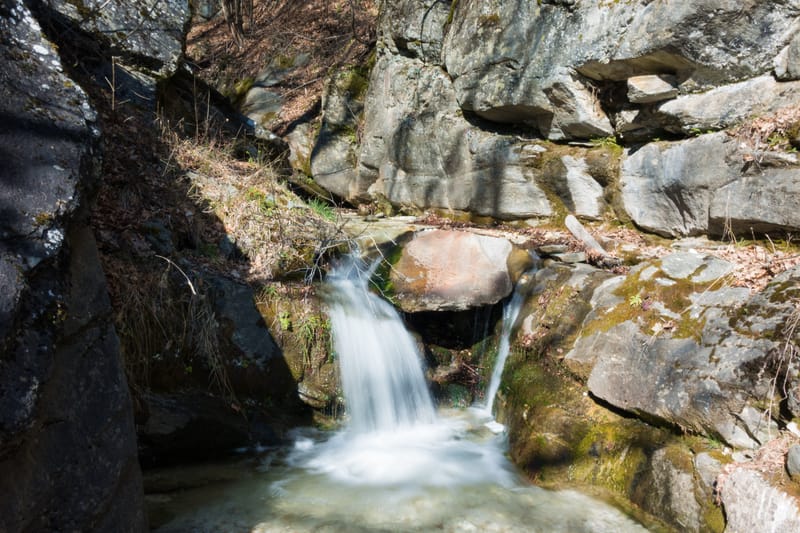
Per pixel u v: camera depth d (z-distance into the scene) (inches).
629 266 210.7
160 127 260.4
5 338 81.0
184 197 229.8
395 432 212.8
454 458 190.9
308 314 213.5
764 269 166.9
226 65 593.3
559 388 190.4
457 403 230.1
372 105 392.8
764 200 186.9
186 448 183.8
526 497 164.9
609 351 175.8
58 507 94.5
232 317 202.7
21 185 94.1
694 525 138.5
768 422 134.7
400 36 357.4
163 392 184.7
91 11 266.2
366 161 393.1
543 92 259.6
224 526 149.8
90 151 106.2
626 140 245.1
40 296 89.7
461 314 244.4
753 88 197.3
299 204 262.4
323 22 573.9
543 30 257.0
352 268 236.8
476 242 245.3
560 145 270.1
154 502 160.7
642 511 151.6
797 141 181.0
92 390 105.3
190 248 217.9
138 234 201.2
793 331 135.8
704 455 143.1
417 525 151.3
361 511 158.2
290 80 547.8
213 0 663.1
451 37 314.8
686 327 162.2
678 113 215.9
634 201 239.5
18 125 98.6
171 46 287.0
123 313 179.0
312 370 210.4
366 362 217.3
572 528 149.0
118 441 111.0
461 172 310.8
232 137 329.1
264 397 203.6
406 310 229.5
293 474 180.1
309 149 479.8
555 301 207.3
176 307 191.6
